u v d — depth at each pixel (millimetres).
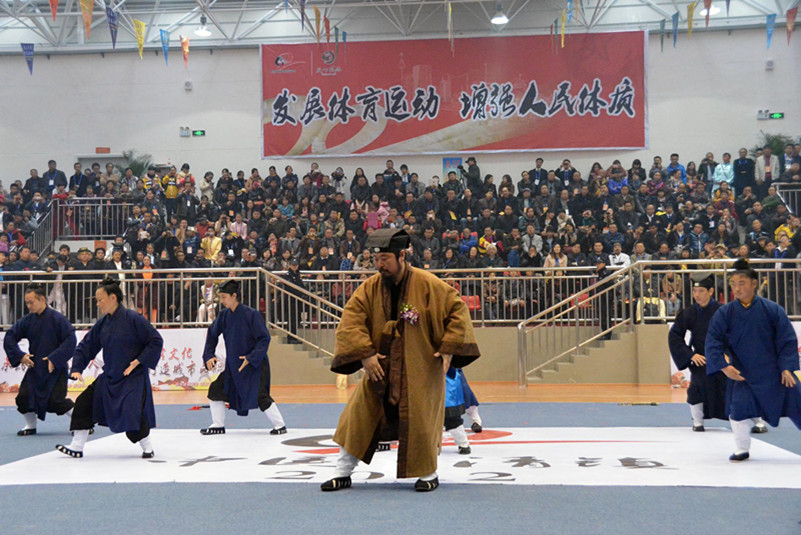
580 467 5902
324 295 16297
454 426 6609
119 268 18375
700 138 23594
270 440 7785
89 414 6727
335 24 24359
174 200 22625
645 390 13203
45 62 25078
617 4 23953
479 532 3912
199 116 24812
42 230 22859
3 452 7262
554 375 14719
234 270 14750
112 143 24922
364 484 5273
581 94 23547
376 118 24047
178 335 14562
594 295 15023
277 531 3982
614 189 21891
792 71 23500
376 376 4926
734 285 6234
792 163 22531
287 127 24359
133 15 24750
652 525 4039
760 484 5133
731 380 6234
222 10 24734
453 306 5039
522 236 19734
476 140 23766
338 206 21609
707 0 18484
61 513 4504
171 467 6156
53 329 8617
